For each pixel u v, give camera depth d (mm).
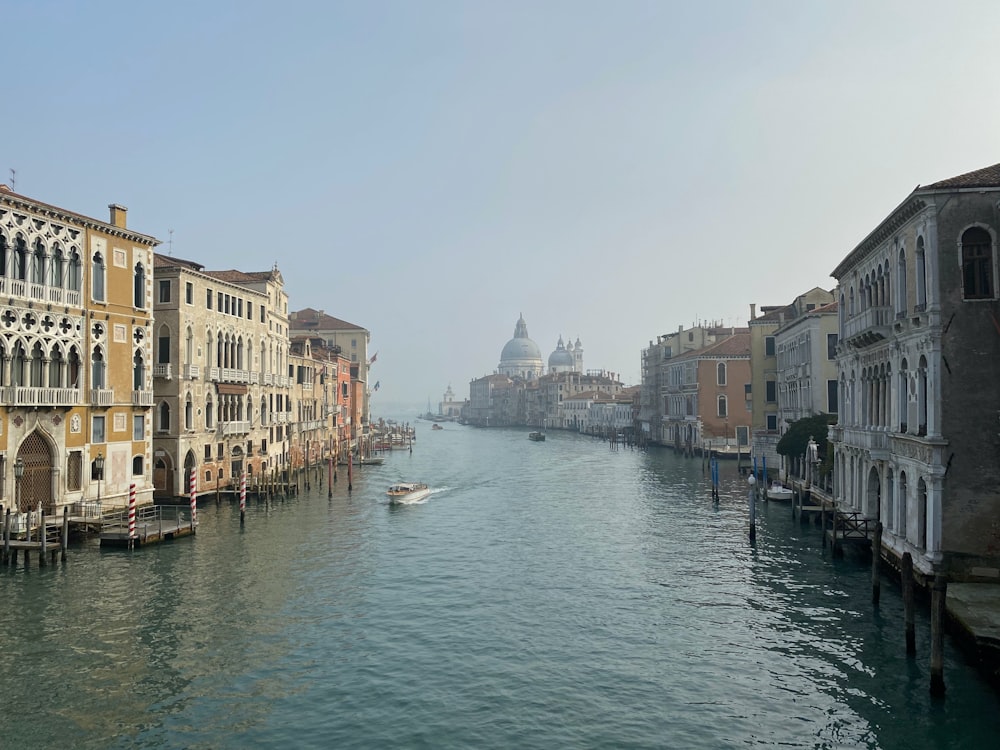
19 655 19547
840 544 29891
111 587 25766
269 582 27125
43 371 31047
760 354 63062
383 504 47469
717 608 24031
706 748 14984
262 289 53844
